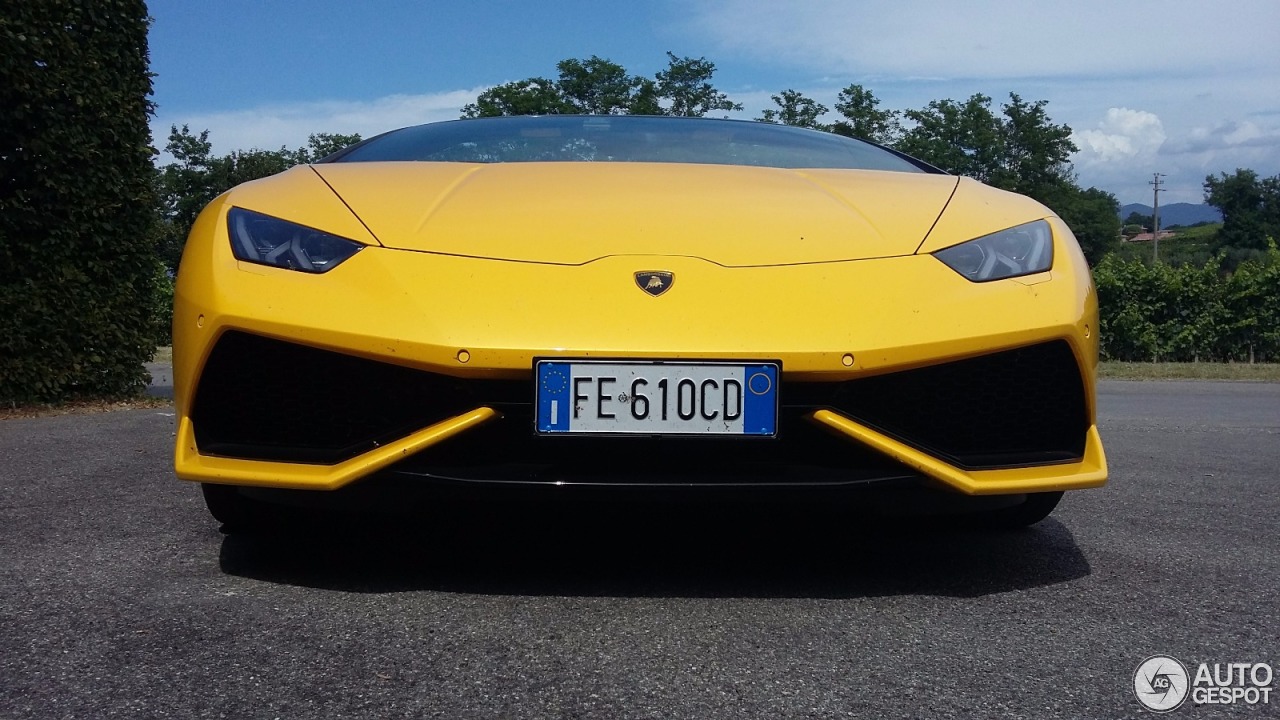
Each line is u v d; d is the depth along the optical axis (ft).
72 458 11.82
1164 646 5.51
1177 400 26.23
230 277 6.16
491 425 5.99
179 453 6.17
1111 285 53.21
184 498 9.25
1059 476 6.38
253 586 6.37
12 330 18.67
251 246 6.30
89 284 19.72
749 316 5.99
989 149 135.13
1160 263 55.01
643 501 5.95
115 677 4.87
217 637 5.44
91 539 7.61
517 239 6.38
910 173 8.43
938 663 5.22
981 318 6.20
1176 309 52.80
